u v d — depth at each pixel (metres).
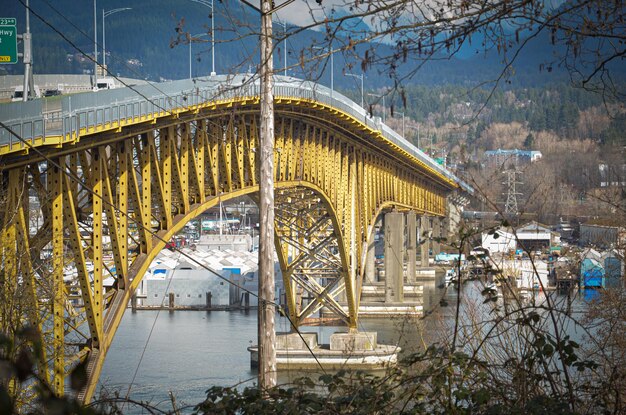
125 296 35.34
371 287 121.81
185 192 41.62
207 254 118.94
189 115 41.09
